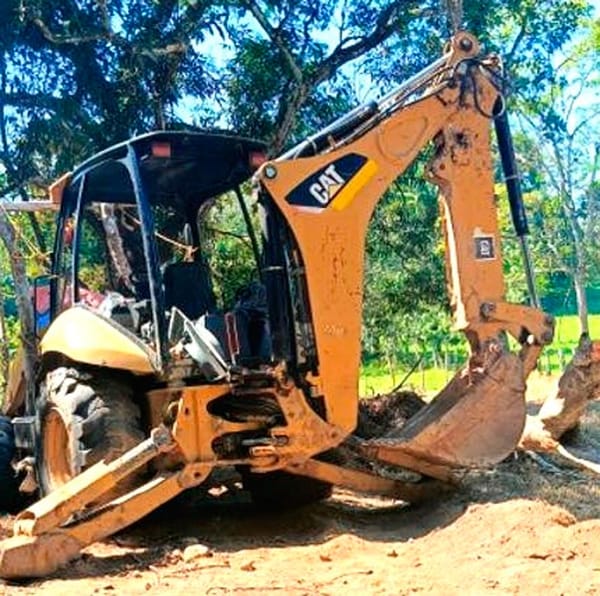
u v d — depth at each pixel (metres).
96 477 6.71
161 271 7.70
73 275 7.86
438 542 6.74
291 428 7.05
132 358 6.99
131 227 8.46
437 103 7.43
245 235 11.03
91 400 7.13
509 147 7.50
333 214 7.11
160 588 5.97
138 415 7.29
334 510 8.17
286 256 7.13
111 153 7.46
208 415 7.15
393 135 7.33
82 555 6.82
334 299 7.07
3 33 13.75
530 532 6.51
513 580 5.65
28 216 14.95
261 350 7.26
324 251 7.07
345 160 7.20
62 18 13.80
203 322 7.15
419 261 16.14
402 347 26.78
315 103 15.06
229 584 5.97
